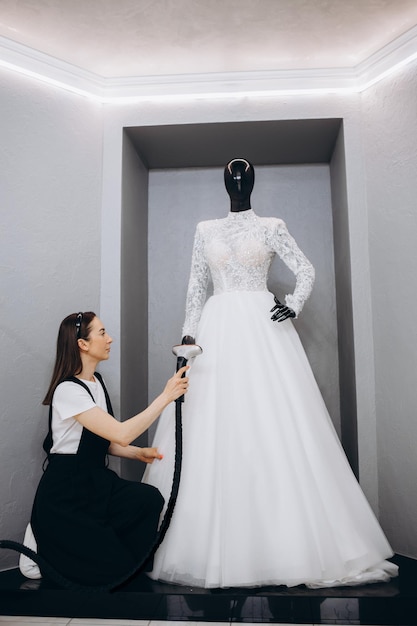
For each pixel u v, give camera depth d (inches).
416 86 117.8
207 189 154.5
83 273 125.3
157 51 123.8
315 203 151.6
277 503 88.0
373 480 119.4
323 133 137.2
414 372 112.5
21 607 88.8
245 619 83.4
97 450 97.8
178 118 131.9
